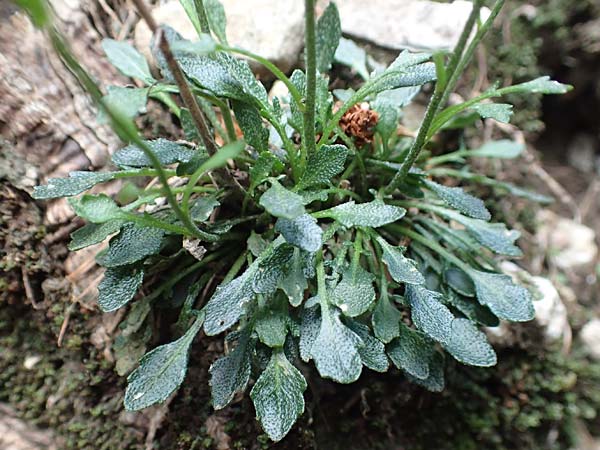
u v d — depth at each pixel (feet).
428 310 0.26
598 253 0.51
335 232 0.31
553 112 0.60
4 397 0.37
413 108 0.42
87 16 0.35
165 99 0.32
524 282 0.38
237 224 0.31
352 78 0.41
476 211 0.29
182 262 0.31
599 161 0.60
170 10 0.37
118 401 0.35
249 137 0.26
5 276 0.33
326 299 0.25
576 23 0.51
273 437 0.23
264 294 0.26
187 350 0.26
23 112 0.31
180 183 0.32
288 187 0.30
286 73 0.38
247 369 0.25
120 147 0.33
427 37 0.40
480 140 0.42
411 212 0.35
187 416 0.33
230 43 0.36
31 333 0.37
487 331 0.38
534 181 0.47
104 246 0.33
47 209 0.33
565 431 0.42
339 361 0.23
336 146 0.25
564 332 0.41
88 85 0.21
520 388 0.40
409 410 0.39
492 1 0.48
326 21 0.30
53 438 0.36
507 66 0.46
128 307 0.32
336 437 0.37
